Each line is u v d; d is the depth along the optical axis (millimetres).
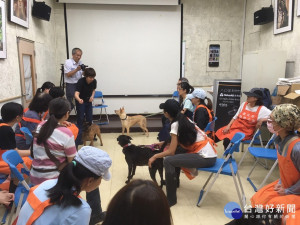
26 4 4121
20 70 3928
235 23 6227
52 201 1102
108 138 4941
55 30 5855
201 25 6145
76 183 1135
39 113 2635
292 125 1654
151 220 682
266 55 4293
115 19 5918
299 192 1640
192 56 6250
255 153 2824
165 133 3416
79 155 1196
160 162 2734
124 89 6207
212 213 2438
